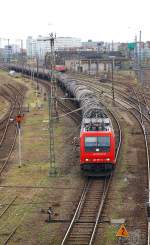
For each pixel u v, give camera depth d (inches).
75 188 2176.4
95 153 2319.1
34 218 1802.4
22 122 4060.0
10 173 2455.7
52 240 1589.6
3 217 1819.6
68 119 4072.3
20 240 1595.7
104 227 1680.6
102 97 5093.5
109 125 2433.6
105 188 2139.5
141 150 2851.9
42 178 2349.9
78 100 3914.9
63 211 1870.1
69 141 3198.8
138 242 1536.7
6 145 3157.0
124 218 1756.9
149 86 6456.7
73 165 2591.0
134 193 2046.0
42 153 2886.3
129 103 4921.3
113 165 2375.7
